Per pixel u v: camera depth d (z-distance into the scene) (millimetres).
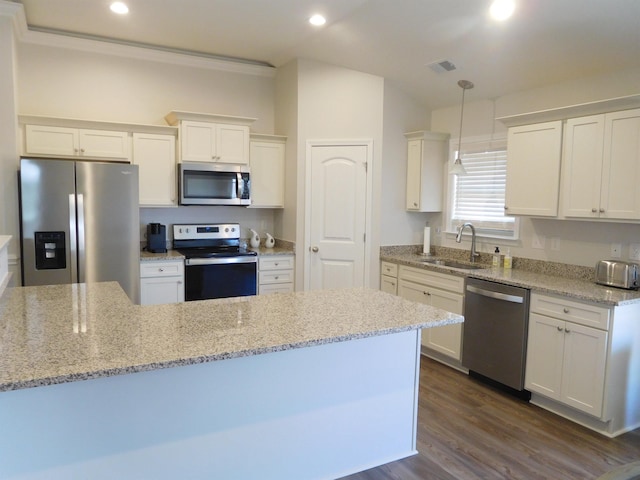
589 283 3275
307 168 4773
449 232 4648
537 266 3781
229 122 4652
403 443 2555
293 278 4914
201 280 4453
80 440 1738
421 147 4523
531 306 3227
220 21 3896
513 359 3354
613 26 2783
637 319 2881
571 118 3197
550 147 3326
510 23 3037
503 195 4105
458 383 3660
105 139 4234
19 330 1861
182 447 1934
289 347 1774
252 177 4941
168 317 2105
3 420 1616
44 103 4312
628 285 3029
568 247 3561
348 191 4668
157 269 4266
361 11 3398
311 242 4828
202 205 4613
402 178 4691
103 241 3867
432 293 4062
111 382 1773
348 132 4621
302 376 2188
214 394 1981
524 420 3053
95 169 3795
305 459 2240
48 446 1689
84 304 2314
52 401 1682
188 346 1707
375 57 4098
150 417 1858
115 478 1813
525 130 3502
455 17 3145
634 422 2971
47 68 4297
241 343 1755
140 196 4410
